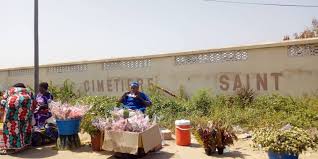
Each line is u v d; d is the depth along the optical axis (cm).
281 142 548
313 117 930
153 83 1411
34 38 1224
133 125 670
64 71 1747
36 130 828
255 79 1159
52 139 849
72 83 1705
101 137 732
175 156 693
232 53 1209
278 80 1114
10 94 761
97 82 1602
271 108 1033
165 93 1357
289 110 1008
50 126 855
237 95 1162
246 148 742
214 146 690
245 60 1180
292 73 1090
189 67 1312
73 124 771
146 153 691
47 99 878
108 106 1199
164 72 1377
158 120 1005
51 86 1719
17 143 746
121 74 1512
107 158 694
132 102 840
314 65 1053
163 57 1378
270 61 1128
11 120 740
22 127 756
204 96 1173
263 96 1125
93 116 797
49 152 757
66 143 776
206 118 1011
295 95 1085
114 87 1540
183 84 1328
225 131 699
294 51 1088
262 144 570
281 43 1097
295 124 888
